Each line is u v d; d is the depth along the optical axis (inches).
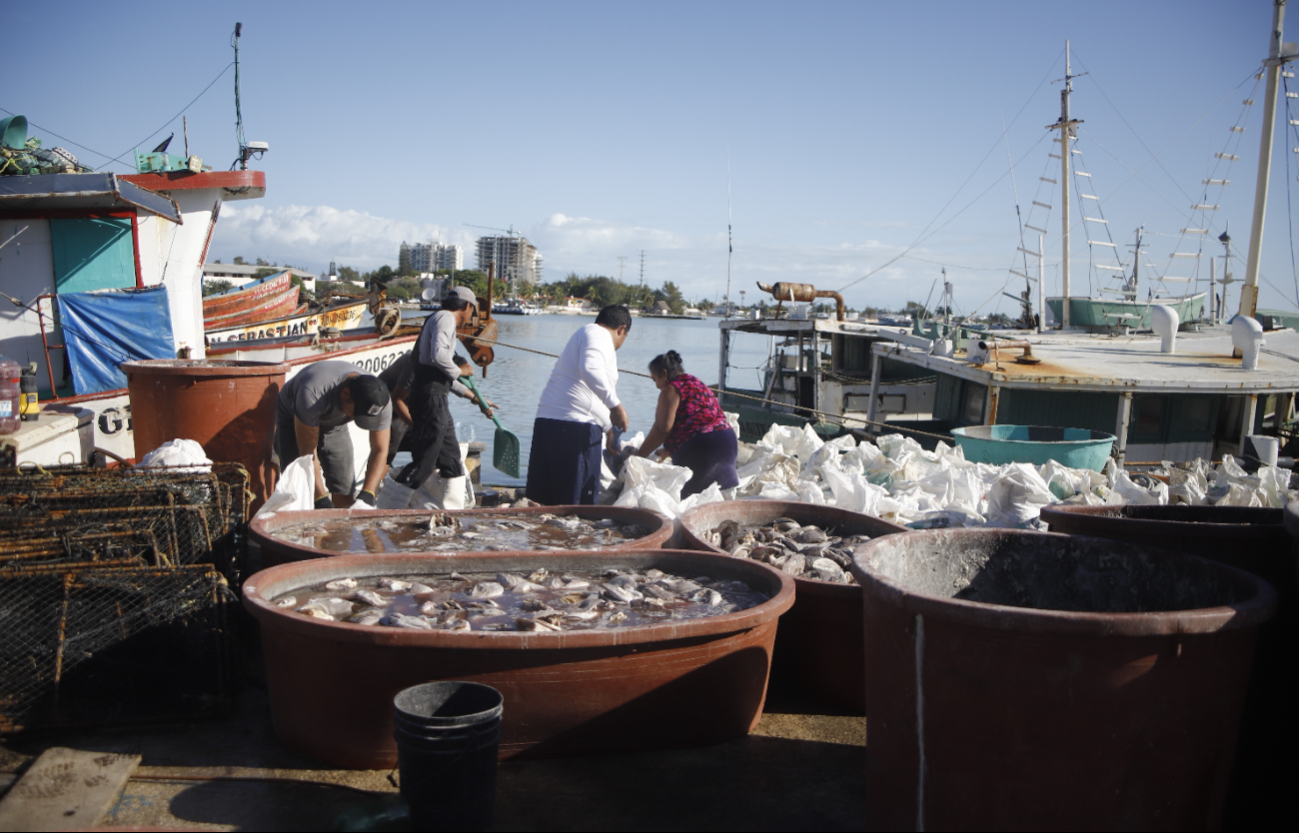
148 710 133.6
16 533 139.2
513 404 1104.8
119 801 111.4
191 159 381.4
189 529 150.6
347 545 176.4
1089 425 521.7
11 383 195.2
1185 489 279.1
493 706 110.7
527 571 160.4
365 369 419.2
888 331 724.0
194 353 400.2
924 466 278.5
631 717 127.4
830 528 203.8
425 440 246.1
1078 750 87.8
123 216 361.4
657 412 259.4
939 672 92.4
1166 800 90.0
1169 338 581.0
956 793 92.6
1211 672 89.3
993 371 491.8
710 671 130.5
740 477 275.1
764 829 111.2
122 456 317.4
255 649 165.9
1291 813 107.2
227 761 123.6
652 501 217.6
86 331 346.9
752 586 154.9
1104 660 86.0
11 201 334.0
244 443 236.4
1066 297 820.6
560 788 118.7
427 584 151.6
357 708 120.1
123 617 134.0
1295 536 105.0
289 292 717.9
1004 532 126.5
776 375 828.0
